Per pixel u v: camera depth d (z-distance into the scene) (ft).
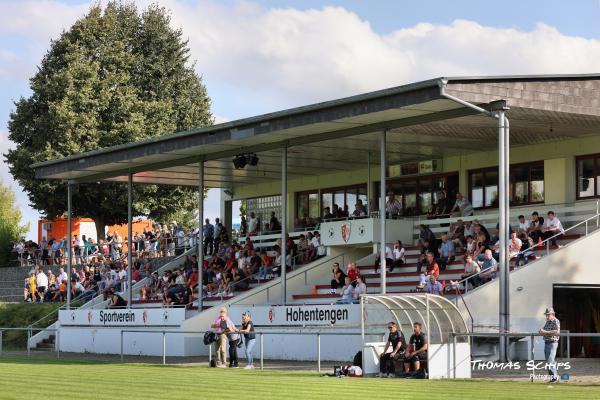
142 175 140.05
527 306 97.25
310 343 102.89
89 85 196.13
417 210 133.18
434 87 85.51
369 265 120.16
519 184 120.78
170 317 118.11
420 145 117.19
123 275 151.74
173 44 212.84
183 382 68.39
